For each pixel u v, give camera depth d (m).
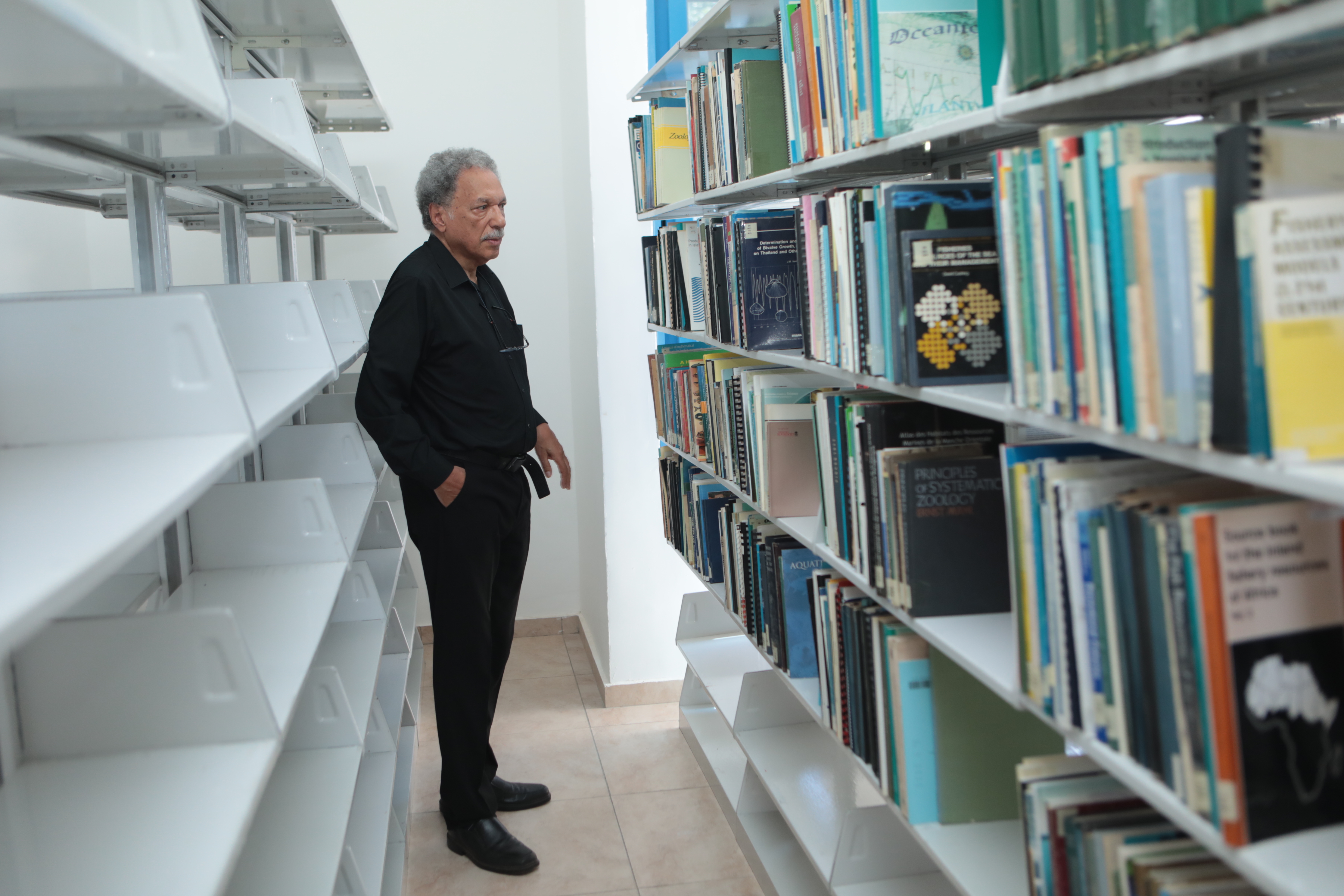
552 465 4.21
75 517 0.72
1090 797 1.06
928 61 1.37
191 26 0.95
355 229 3.56
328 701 1.76
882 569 1.49
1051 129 1.00
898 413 1.48
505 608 2.70
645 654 3.53
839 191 1.56
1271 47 0.84
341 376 3.51
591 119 3.37
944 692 1.41
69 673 1.03
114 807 0.93
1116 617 0.92
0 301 1.01
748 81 2.06
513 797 2.79
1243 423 0.75
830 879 1.85
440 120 4.03
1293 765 0.78
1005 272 1.09
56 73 0.76
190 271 3.93
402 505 3.53
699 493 2.69
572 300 4.07
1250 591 0.78
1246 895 0.86
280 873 1.40
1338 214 0.73
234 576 1.67
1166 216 0.81
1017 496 1.08
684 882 2.43
